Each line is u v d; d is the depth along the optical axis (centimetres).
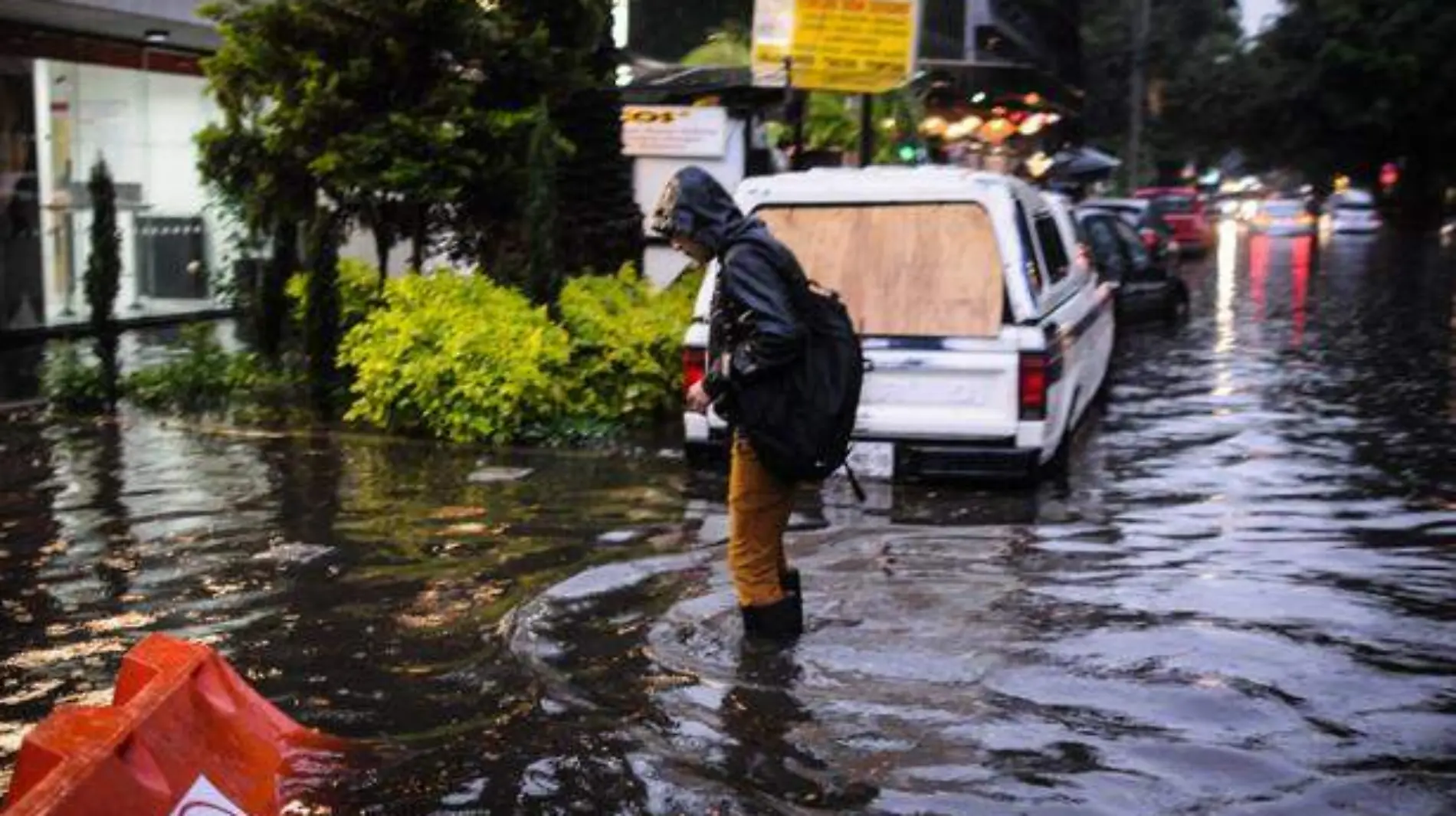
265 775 437
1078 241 1198
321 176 1123
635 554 731
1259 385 1380
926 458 876
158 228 1709
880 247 916
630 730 492
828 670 549
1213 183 9950
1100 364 1197
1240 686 529
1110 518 816
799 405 539
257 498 862
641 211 1452
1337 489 896
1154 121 6762
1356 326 1934
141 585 678
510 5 1205
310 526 792
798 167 1461
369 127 1105
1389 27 5216
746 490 569
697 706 513
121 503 851
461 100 1119
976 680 536
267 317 1252
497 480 912
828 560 718
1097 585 667
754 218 555
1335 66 5372
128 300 1675
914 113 2014
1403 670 547
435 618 625
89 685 544
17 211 1503
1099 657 561
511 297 1126
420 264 1210
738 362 538
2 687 543
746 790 443
